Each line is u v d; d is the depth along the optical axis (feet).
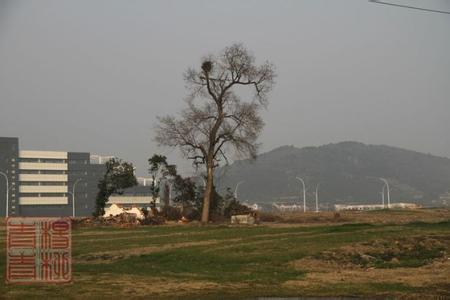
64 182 524.52
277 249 105.91
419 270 84.02
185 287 66.54
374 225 153.28
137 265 89.97
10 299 57.16
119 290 63.41
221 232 155.22
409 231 128.06
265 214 249.96
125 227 194.39
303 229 154.51
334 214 263.29
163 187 261.24
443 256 100.53
